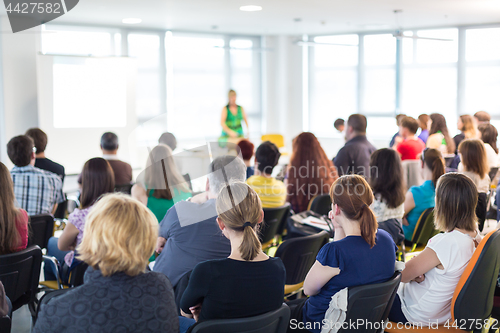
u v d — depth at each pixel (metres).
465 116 5.73
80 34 8.14
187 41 9.38
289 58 10.53
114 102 7.57
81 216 2.70
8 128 7.03
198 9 6.65
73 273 2.77
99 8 6.48
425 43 9.13
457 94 8.91
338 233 2.10
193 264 2.18
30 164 3.53
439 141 5.46
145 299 1.43
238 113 8.49
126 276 1.43
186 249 2.17
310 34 10.11
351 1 6.12
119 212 1.42
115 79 7.55
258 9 6.71
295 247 2.55
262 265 1.73
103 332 1.37
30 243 2.90
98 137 7.50
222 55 9.84
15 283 2.41
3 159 7.09
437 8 6.71
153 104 9.07
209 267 1.69
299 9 6.75
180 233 2.17
